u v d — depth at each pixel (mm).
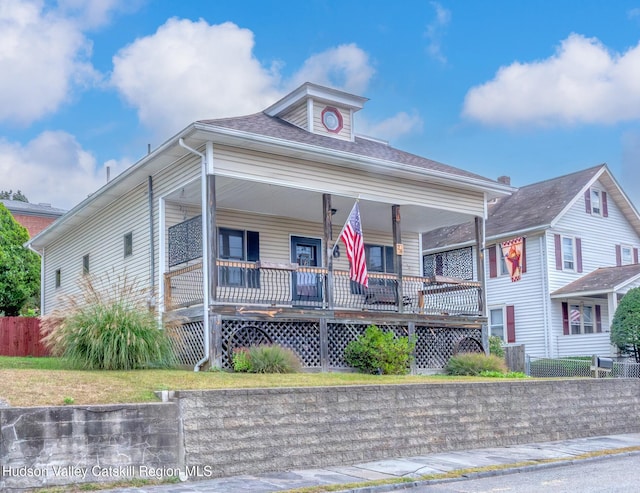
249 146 14641
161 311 15164
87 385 9664
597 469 10211
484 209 19125
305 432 10102
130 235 17500
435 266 20922
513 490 8359
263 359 13570
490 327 29453
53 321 12859
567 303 27844
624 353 24297
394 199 17203
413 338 17141
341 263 19531
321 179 15930
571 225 28719
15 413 7805
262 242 18172
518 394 13125
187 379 10945
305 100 18344
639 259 31672
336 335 16125
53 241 23016
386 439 10969
